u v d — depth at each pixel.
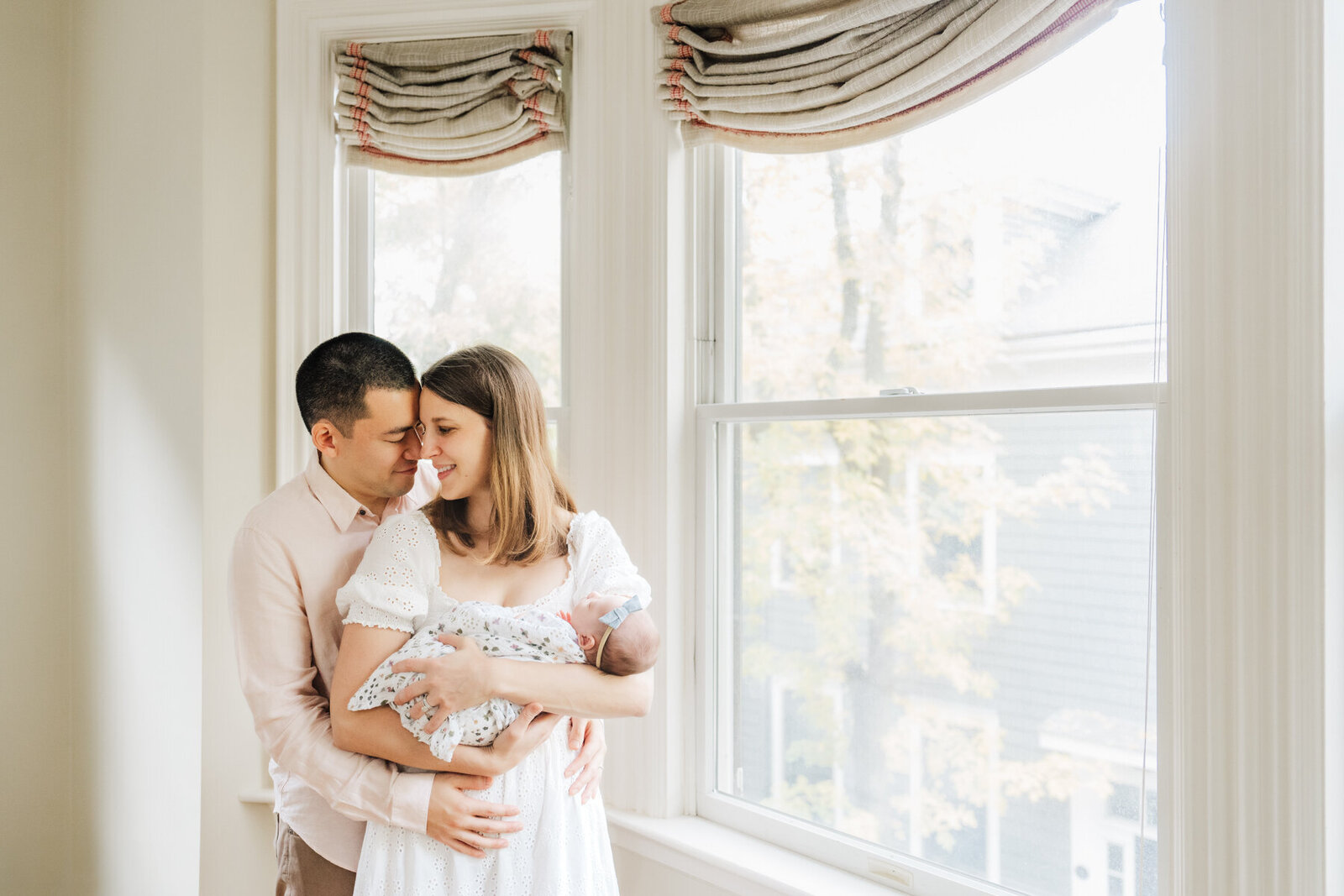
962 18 1.48
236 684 2.23
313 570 1.44
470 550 1.38
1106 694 1.40
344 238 2.32
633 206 2.01
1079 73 1.43
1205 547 1.17
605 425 2.04
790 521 1.85
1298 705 1.10
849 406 1.73
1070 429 1.44
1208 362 1.17
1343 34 1.09
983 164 1.56
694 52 1.89
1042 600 1.48
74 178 2.65
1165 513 1.28
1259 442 1.12
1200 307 1.17
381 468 1.46
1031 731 1.49
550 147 2.12
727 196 1.99
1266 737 1.12
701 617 1.97
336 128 2.29
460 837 1.26
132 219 2.43
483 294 2.25
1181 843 1.21
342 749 1.30
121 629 2.46
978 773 1.57
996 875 1.54
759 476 1.90
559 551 1.42
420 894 1.27
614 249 2.04
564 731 1.43
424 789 1.27
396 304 2.33
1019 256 1.51
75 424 2.63
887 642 1.69
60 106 2.66
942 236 1.62
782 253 1.88
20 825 2.58
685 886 1.86
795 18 1.77
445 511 1.40
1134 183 1.37
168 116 2.30
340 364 1.43
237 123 2.25
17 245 2.61
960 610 1.58
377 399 1.42
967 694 1.58
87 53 2.62
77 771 2.61
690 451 1.99
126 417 2.43
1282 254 1.10
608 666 1.30
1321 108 1.08
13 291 2.60
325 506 1.48
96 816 2.55
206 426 2.21
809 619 1.82
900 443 1.67
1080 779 1.43
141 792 2.40
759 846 1.83
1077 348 1.44
